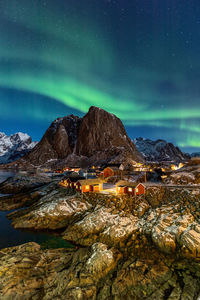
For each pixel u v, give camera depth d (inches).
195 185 1499.8
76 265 692.1
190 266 676.7
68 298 546.0
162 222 956.6
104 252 732.0
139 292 562.6
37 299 557.9
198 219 959.6
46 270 682.8
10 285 598.2
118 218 1058.1
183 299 523.5
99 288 589.0
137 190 1307.8
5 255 769.6
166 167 3161.9
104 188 1620.3
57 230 1102.4
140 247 817.5
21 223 1160.2
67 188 1674.5
